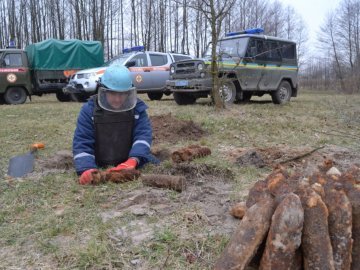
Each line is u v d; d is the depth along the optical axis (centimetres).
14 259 234
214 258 228
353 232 199
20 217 292
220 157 471
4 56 1407
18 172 414
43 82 1492
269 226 191
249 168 414
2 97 1485
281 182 230
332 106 1188
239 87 1126
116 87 379
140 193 323
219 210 294
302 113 963
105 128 398
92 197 321
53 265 226
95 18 3375
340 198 195
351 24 4334
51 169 432
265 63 1178
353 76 3325
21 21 3756
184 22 2950
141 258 229
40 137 649
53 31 3772
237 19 3105
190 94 1139
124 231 259
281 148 533
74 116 921
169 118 709
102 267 221
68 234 260
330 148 544
